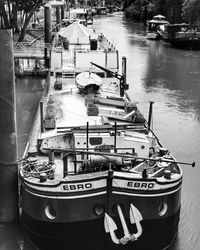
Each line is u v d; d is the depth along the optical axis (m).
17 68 45.94
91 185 15.58
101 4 179.62
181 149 27.55
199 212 20.27
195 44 72.00
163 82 46.34
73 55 32.47
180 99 39.34
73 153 17.48
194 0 81.38
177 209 16.92
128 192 15.70
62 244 16.48
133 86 44.34
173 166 17.77
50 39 50.25
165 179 16.11
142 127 19.56
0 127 17.41
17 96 39.50
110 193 15.65
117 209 15.77
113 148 18.00
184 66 56.00
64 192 15.67
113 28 97.94
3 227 18.28
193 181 23.20
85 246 16.45
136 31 93.69
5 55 16.84
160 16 94.75
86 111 23.05
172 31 75.50
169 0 97.25
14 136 17.62
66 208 15.84
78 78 26.53
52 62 29.75
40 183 15.95
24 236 17.88
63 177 16.58
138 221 15.64
